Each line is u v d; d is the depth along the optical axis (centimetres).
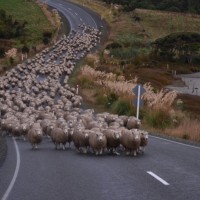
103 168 4409
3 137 7175
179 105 10431
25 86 14450
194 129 7850
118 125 6506
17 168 4450
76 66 19462
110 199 3094
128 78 16200
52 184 3631
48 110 9444
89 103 12300
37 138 6100
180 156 5228
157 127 8562
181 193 3284
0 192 3344
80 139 5600
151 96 9994
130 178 3866
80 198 3130
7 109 9731
